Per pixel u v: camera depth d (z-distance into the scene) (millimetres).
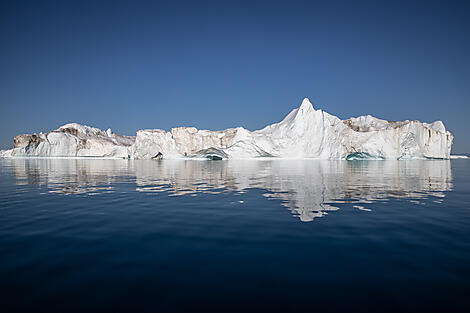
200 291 3656
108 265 4480
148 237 5926
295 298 3480
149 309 3252
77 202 10039
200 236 5992
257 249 5195
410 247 5289
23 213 8211
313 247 5289
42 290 3689
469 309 3246
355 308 3266
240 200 10359
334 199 10562
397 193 12148
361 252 5035
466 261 4629
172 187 14367
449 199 10586
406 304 3350
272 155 64250
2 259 4723
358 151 70188
